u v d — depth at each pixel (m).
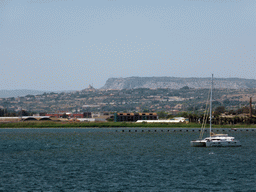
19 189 157.88
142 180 175.88
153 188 160.38
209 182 172.12
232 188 161.00
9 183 168.88
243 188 160.88
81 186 163.62
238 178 181.00
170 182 172.00
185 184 167.88
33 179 177.88
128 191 155.38
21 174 190.25
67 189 158.00
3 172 195.75
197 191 155.88
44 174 190.38
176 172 196.12
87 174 190.38
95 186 163.50
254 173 193.75
